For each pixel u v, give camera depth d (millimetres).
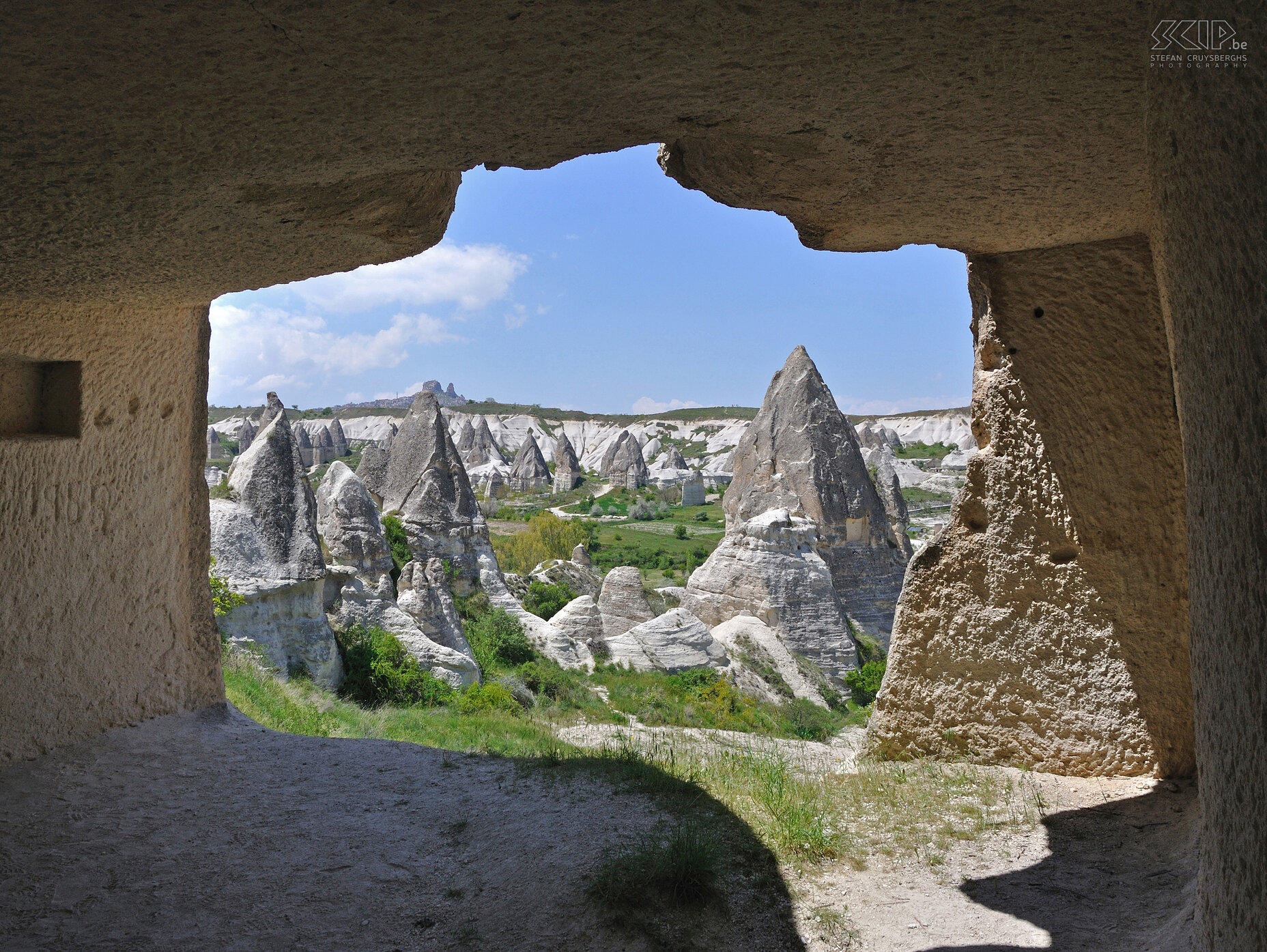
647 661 18938
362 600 15914
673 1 2342
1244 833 1977
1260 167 1657
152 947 3635
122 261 4383
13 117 2684
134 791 5230
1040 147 3631
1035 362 5664
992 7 2459
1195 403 2256
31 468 5445
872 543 24750
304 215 3945
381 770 5770
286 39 2385
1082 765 5434
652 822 4594
